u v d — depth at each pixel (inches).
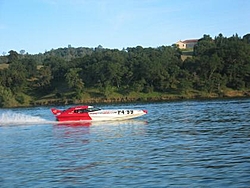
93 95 5905.5
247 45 6845.5
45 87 6294.3
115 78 6087.6
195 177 800.9
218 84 5743.1
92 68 6200.8
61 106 4970.5
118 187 757.3
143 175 836.6
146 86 5930.1
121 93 5935.0
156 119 2192.4
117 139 1409.9
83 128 1850.4
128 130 1691.7
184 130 1596.9
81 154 1119.0
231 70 5905.5
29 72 6806.1
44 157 1099.9
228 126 1664.6
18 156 1135.6
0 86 5743.1
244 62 6102.4
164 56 7012.8
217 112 2532.0
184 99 5310.0
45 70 6510.8
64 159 1053.8
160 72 5974.4
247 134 1378.0
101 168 921.5
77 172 893.8
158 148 1159.6
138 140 1357.0
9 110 4202.8
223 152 1044.5
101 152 1136.2
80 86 5885.8
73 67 6653.5
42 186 792.3
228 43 7003.0
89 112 2149.4
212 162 928.3
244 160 930.7
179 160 968.3
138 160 991.6
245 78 5920.3
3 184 819.4
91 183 795.4
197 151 1077.8
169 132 1551.4
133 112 2164.1
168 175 826.8
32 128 1948.8
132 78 6166.3
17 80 6176.2
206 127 1667.1
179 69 6190.9
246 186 723.4
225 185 735.7
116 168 912.9
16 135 1685.5
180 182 770.2
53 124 2090.3
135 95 5836.6
